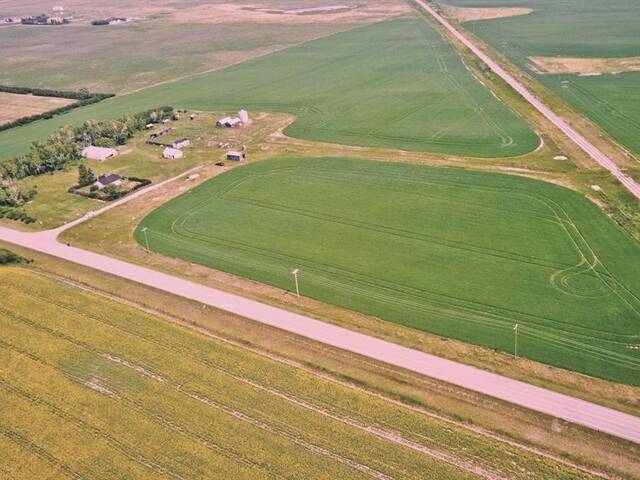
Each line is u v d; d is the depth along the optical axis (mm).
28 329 84688
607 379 68125
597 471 57250
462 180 122062
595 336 75250
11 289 93688
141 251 104312
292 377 72000
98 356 78312
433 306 83500
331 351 75812
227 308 85812
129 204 123750
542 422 62781
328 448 62062
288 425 65250
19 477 61750
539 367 70562
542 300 82750
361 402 67500
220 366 74688
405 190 119875
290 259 98250
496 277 88750
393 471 58906
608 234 97875
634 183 114688
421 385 69250
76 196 130000
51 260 103312
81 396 71750
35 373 76188
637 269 88125
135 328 83000
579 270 88938
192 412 68000
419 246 98938
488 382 68688
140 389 72062
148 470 61219
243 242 104812
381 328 79688
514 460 59000
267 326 81375
